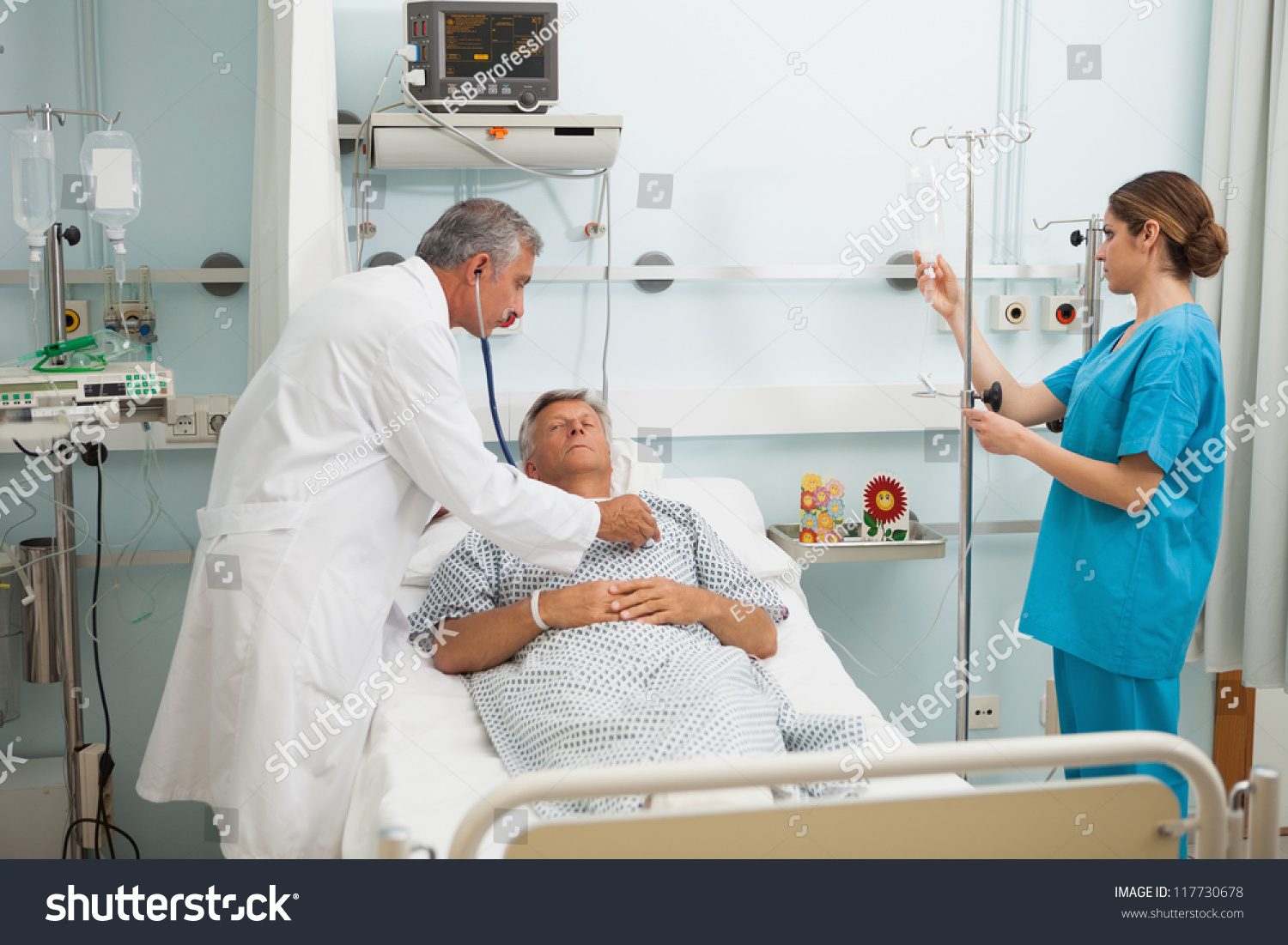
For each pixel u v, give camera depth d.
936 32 2.32
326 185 1.90
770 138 2.30
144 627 2.21
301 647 1.45
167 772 1.57
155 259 2.14
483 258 1.59
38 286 1.87
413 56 1.97
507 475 1.53
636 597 1.58
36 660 2.07
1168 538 1.71
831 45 2.29
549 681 1.47
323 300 1.53
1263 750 2.55
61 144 2.08
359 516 1.51
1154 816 1.03
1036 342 2.43
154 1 2.08
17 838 2.08
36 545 2.09
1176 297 1.75
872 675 2.48
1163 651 1.73
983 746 0.97
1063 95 2.37
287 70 1.88
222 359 2.20
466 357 2.27
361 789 1.46
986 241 2.39
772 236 2.34
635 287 2.31
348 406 1.49
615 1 2.22
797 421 2.36
